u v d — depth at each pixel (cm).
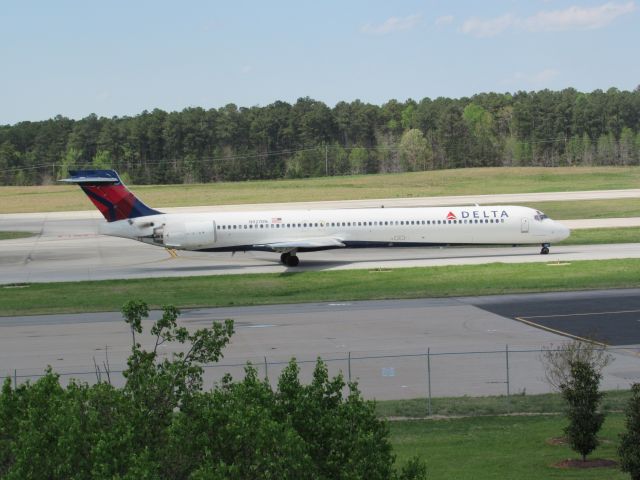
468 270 18100
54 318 14025
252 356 10919
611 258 19362
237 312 14088
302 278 17812
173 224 18938
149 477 4178
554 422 8231
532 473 6806
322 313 13800
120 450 4441
